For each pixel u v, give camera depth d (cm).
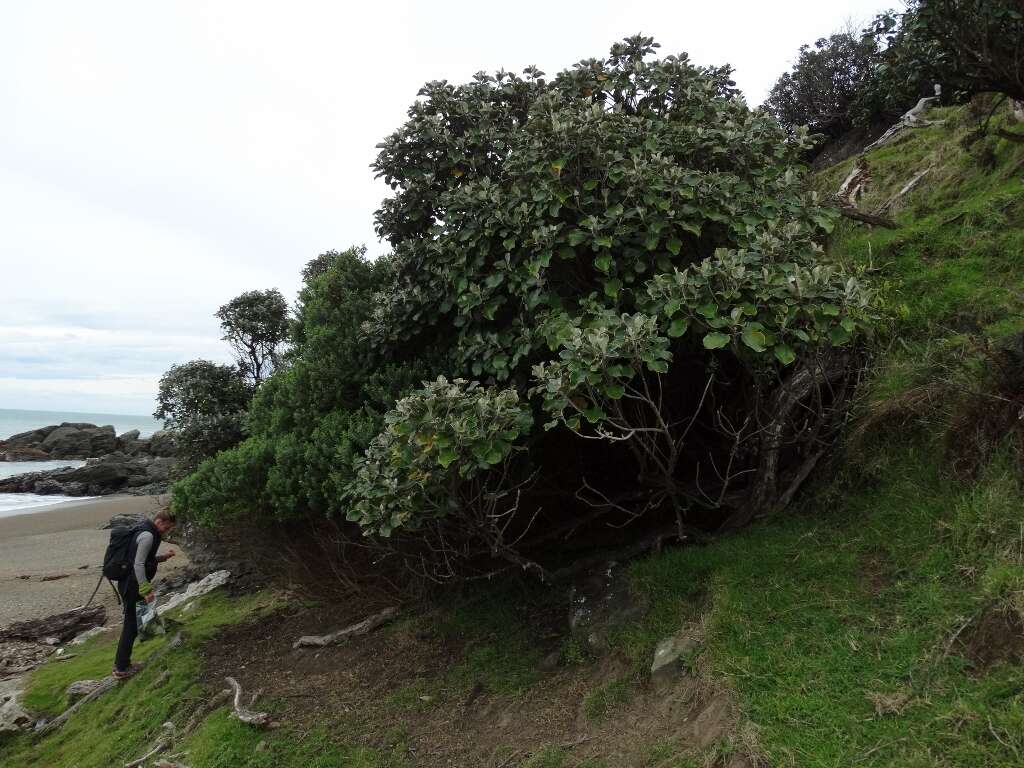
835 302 352
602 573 446
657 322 404
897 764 230
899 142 885
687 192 404
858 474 394
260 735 407
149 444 4300
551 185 422
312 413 555
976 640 259
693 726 293
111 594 1094
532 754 330
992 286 449
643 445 369
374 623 525
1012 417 330
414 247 514
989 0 454
